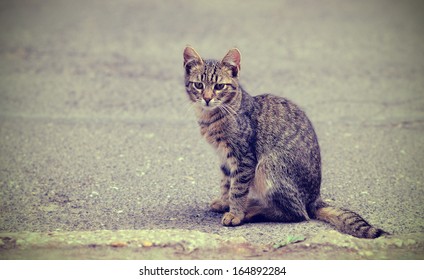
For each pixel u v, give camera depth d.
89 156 9.23
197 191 8.02
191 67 7.37
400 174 8.61
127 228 6.85
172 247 6.27
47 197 7.76
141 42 15.12
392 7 18.70
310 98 11.77
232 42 15.11
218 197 7.71
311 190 7.09
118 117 10.91
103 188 8.05
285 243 6.37
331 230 6.62
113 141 9.84
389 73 13.21
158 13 17.89
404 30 16.30
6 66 13.39
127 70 13.29
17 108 11.24
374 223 7.02
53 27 16.23
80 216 7.19
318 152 7.22
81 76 12.92
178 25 16.62
